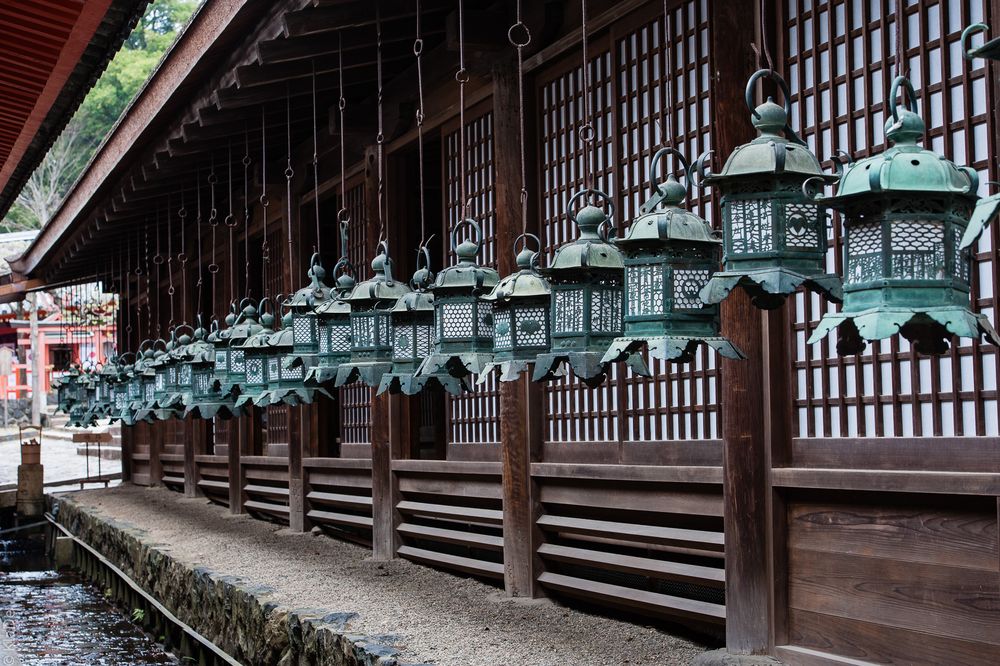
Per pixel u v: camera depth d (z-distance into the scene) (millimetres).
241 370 8133
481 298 5344
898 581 4668
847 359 4988
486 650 5891
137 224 15227
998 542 4156
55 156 47125
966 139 4395
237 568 9188
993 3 4191
